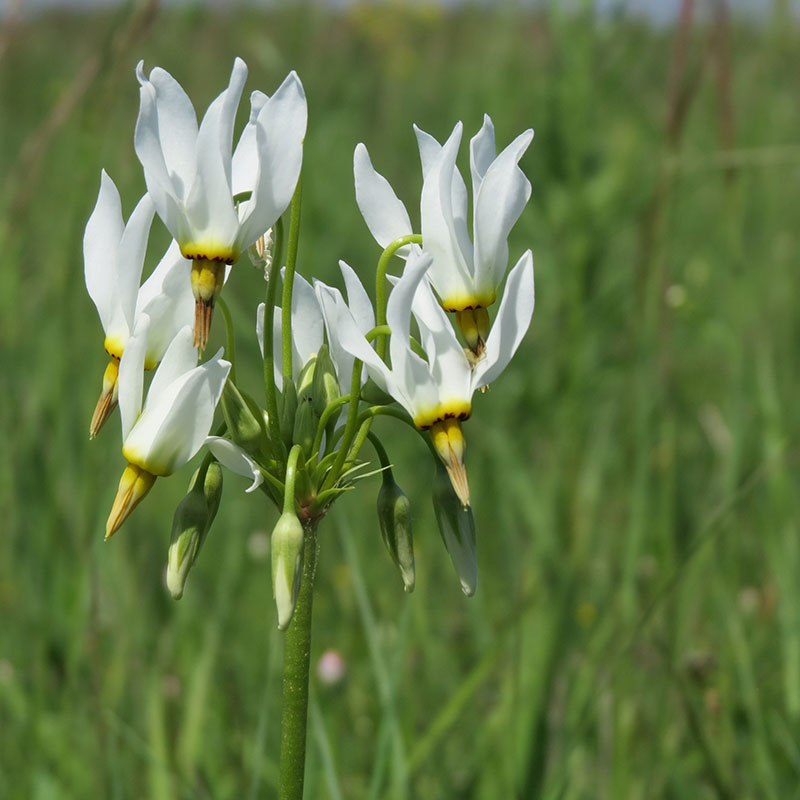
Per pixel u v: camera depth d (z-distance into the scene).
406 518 0.36
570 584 0.48
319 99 0.81
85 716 0.46
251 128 0.35
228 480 0.62
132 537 0.54
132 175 0.69
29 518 0.54
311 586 0.36
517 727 0.43
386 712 0.41
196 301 0.34
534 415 0.62
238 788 0.44
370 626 0.42
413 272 0.34
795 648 0.46
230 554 0.54
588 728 0.45
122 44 0.58
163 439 0.35
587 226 0.62
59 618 0.49
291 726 0.36
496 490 0.57
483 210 0.35
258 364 0.53
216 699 0.47
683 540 0.55
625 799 0.44
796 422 0.61
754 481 0.48
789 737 0.44
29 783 0.44
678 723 0.46
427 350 0.35
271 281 0.35
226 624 0.50
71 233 0.59
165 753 0.44
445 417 0.35
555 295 0.66
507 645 0.47
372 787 0.41
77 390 0.59
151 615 0.51
